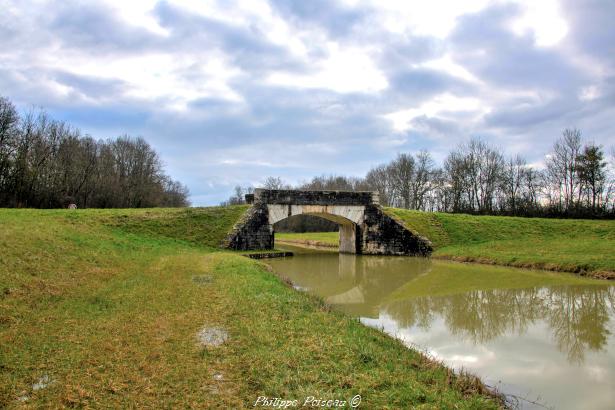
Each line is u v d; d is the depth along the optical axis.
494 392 8.13
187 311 12.01
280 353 8.70
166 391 7.08
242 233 34.44
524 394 8.39
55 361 8.09
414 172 73.19
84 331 9.86
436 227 39.75
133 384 7.30
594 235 34.97
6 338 9.09
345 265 30.06
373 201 38.44
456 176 66.69
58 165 51.84
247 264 21.66
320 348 9.05
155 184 67.56
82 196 55.25
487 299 17.95
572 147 57.28
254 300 13.41
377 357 8.75
